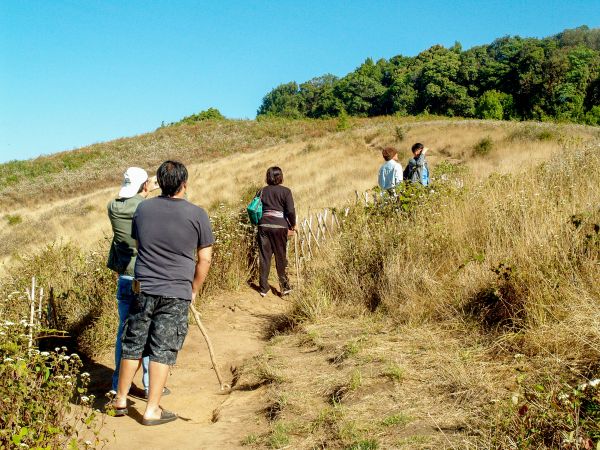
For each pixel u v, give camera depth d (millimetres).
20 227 26953
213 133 60594
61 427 3236
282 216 7602
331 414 3625
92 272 6547
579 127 33312
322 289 6094
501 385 3486
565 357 3559
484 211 6449
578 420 2684
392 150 8523
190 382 4996
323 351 4844
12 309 5410
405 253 5945
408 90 121750
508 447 2762
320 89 162500
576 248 4684
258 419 3949
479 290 4754
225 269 7797
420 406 3492
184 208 4000
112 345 5641
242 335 6133
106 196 31578
